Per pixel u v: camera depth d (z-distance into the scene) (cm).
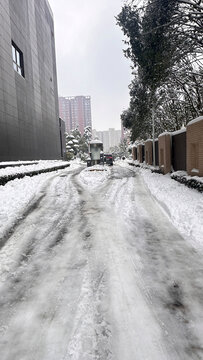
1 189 1109
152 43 1104
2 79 2306
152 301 281
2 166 1742
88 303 280
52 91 4766
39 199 952
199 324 242
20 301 288
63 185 1388
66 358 205
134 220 619
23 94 2956
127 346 216
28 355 209
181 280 326
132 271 354
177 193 927
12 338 230
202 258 393
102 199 923
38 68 3738
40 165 2617
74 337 229
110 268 365
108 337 228
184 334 229
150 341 221
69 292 304
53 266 377
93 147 3484
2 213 689
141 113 1886
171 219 618
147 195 995
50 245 465
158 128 3612
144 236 501
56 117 5134
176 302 279
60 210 758
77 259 400
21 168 1894
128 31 1179
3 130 2306
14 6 2738
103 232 531
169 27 1104
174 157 1600
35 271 362
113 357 204
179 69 1600
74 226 583
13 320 255
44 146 3959
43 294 301
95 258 401
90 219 641
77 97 16850
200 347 214
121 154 9688
